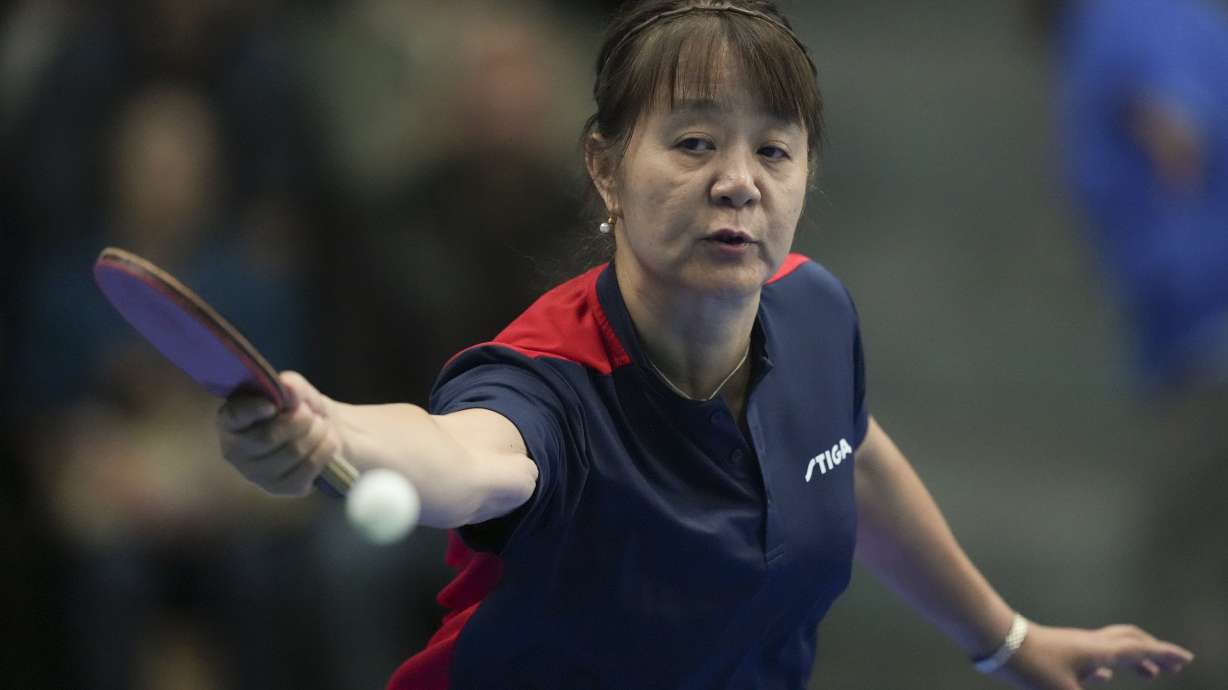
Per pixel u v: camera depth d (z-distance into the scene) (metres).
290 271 17.70
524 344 7.91
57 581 16.08
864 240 33.56
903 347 29.47
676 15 7.86
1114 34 17.56
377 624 16.72
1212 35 17.55
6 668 15.84
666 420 7.94
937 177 35.69
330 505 16.86
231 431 5.82
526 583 7.80
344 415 6.21
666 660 8.03
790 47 7.86
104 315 16.94
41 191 17.47
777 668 8.55
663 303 7.97
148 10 17.95
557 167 18.47
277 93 18.25
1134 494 23.78
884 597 21.70
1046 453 25.64
